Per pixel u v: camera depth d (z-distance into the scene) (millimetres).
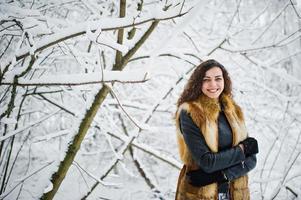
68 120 5359
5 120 2432
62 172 2783
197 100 2090
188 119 2010
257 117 4758
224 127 2064
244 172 1999
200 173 1959
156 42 5426
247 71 4402
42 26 2510
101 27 2174
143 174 4852
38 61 3137
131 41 2820
